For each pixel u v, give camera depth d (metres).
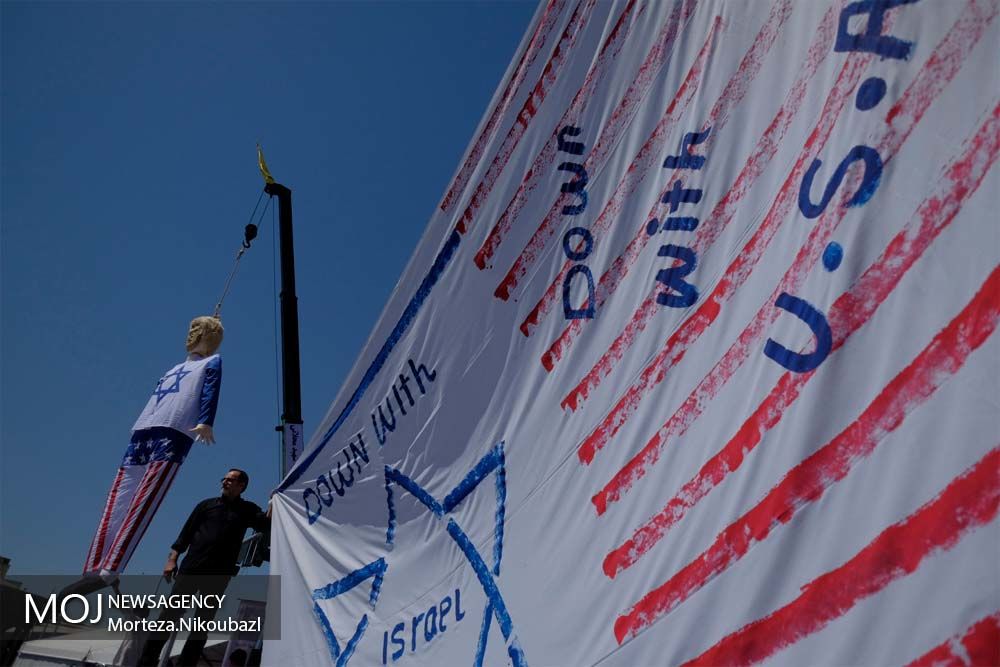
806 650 2.31
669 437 3.05
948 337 2.28
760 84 3.29
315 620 4.88
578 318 3.73
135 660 5.98
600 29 4.21
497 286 4.28
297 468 5.59
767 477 2.61
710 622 2.60
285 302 8.02
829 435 2.47
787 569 2.44
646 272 3.46
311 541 5.21
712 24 3.62
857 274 2.57
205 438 6.24
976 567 2.03
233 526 6.51
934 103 2.54
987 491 2.06
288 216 8.49
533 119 4.41
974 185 2.36
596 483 3.30
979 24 2.50
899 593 2.15
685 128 3.55
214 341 7.04
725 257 3.14
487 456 3.97
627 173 3.78
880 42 2.78
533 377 3.86
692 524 2.81
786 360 2.70
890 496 2.26
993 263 2.24
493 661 3.48
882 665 2.12
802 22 3.19
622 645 2.88
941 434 2.21
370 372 5.09
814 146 2.91
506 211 4.39
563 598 3.23
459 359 4.37
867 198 2.62
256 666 6.20
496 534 3.73
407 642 4.07
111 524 6.23
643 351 3.32
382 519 4.66
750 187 3.16
